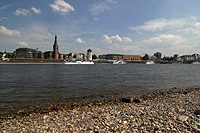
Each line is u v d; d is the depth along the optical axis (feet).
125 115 35.45
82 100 54.65
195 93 64.59
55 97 59.77
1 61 561.43
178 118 32.50
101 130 27.30
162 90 76.69
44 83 101.35
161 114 35.91
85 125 30.04
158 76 159.63
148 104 46.06
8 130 28.53
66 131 27.55
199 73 210.79
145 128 27.89
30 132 27.40
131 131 26.89
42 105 47.91
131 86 89.25
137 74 185.47
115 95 63.77
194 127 27.68
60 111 40.73
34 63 636.07
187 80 124.26
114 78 135.44
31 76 152.46
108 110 40.37
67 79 126.21
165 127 28.07
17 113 39.73
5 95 63.57
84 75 166.40
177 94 63.62
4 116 37.37
